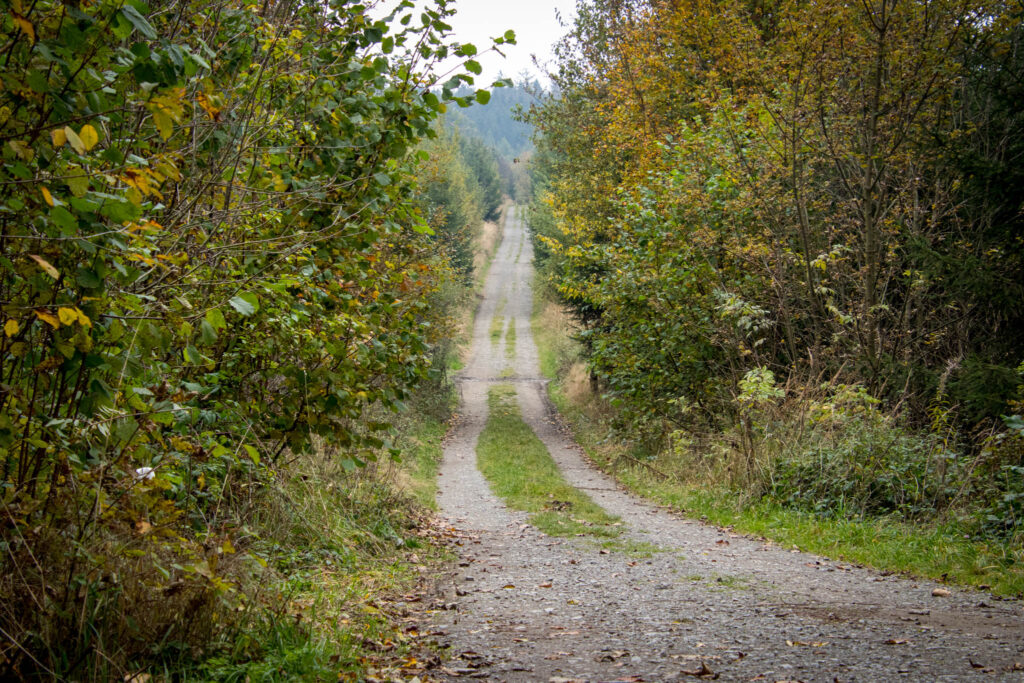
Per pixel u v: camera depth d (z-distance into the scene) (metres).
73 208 3.16
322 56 6.39
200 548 4.36
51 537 3.67
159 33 4.97
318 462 9.77
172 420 4.02
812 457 11.67
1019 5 14.31
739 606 6.42
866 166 14.96
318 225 6.55
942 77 15.12
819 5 14.36
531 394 35.78
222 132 5.05
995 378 11.78
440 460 19.94
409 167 7.31
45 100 3.23
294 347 6.40
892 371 13.77
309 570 6.51
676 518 12.05
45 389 3.81
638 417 17.78
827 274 16.69
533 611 6.29
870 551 8.70
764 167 15.73
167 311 3.97
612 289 17.03
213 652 3.99
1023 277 13.35
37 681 3.29
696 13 17.36
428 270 8.29
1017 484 9.46
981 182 13.84
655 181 16.61
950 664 4.58
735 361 15.95
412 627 5.64
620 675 4.47
